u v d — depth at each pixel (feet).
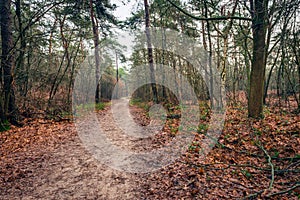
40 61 34.58
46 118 32.58
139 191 10.68
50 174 13.03
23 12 32.55
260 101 20.74
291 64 26.81
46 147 18.94
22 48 27.35
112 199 10.15
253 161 12.73
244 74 37.32
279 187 9.75
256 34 20.08
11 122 27.30
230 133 18.16
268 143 14.51
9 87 26.05
